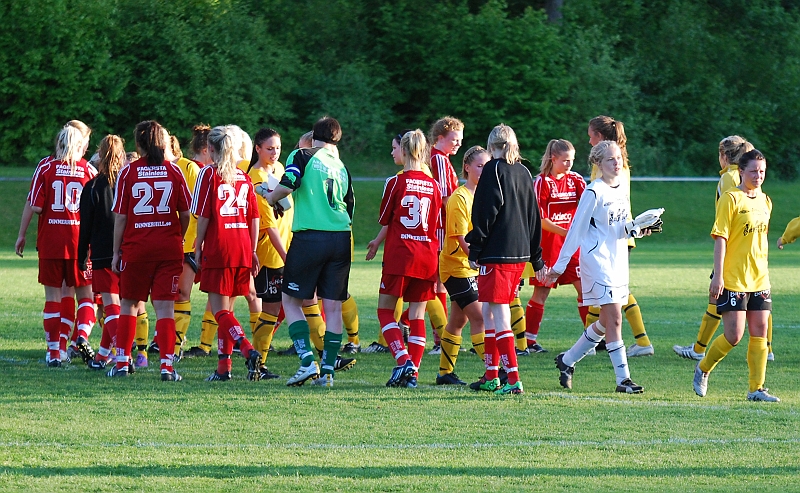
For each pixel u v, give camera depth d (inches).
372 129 5064.0
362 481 676.7
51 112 4628.4
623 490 659.4
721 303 989.8
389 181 1048.2
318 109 5108.3
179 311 1262.3
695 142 5413.4
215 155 1063.6
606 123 1192.2
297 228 1043.3
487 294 1005.2
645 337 1300.4
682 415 905.5
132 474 688.4
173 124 4776.1
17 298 1899.6
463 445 781.9
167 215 1064.2
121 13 4852.4
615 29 5723.4
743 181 1007.0
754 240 990.4
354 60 5403.5
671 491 658.8
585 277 1029.2
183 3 4933.6
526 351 1323.8
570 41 5319.9
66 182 1171.3
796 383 1104.8
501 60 5137.8
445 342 1080.2
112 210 1079.6
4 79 4534.9
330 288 1055.6
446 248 1077.8
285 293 1047.6
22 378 1080.2
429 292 1074.1
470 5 5826.8
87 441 783.1
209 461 725.9
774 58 5812.0
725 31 6058.1
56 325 1182.9
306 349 1042.7
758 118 5526.6
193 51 4773.6
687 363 1249.4
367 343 1423.5
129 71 4744.1
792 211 4397.1
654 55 5629.9
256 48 5004.9
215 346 1390.3
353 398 974.4
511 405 946.7
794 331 1545.3
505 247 994.7
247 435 810.2
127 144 4731.8
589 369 1201.4
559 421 874.1
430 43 5438.0
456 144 1223.5
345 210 1067.3
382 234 1156.5
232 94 4854.8
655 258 3043.8
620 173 1032.2
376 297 1994.3
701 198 4503.0
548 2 5708.7
